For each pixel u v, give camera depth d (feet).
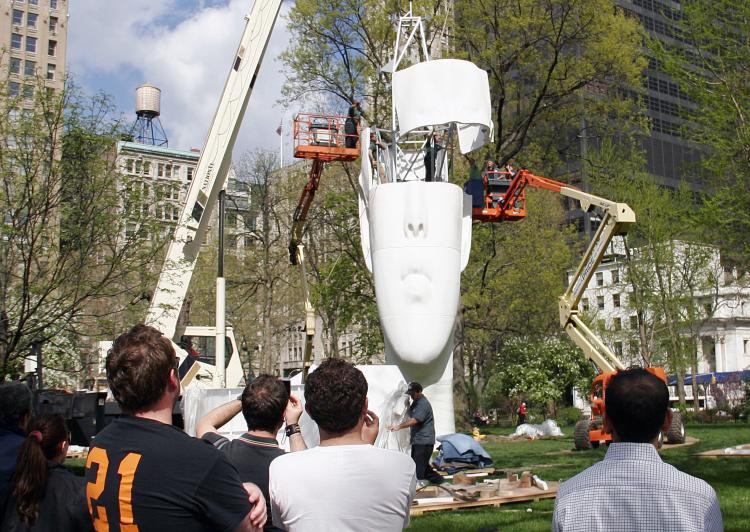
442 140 57.88
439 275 50.24
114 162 48.78
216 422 13.24
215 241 138.72
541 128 90.94
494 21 81.30
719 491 32.48
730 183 63.21
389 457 9.96
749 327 225.76
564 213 134.10
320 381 10.19
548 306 122.11
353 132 60.03
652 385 9.05
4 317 44.16
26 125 44.55
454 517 28.96
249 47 58.59
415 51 84.23
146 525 8.50
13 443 13.09
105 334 50.78
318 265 121.19
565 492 9.09
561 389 128.36
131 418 9.19
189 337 64.23
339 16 82.79
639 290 119.65
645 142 194.49
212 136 57.47
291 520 9.65
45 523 11.32
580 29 80.79
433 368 50.85
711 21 57.82
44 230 45.55
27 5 212.23
